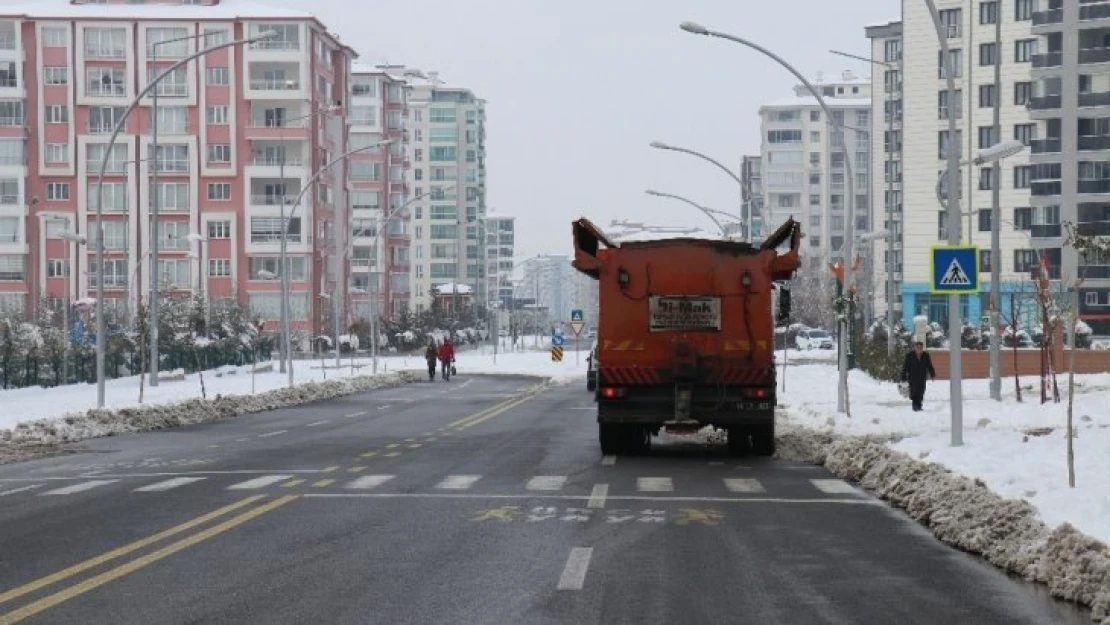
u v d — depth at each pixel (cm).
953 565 1418
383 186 17012
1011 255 11112
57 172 12800
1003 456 2277
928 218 11700
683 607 1181
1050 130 10400
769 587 1284
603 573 1355
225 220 12988
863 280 11888
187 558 1445
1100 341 8594
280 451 2936
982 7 11256
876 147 14988
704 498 2017
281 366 7900
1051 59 10300
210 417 4359
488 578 1324
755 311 2738
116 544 1545
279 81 12962
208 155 12962
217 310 9662
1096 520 1512
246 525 1705
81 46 12800
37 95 12812
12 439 3269
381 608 1170
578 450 2941
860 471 2311
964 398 4428
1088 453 2234
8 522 1741
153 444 3228
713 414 2722
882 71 15000
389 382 7250
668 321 2742
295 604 1188
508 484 2209
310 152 13112
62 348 6462
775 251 2742
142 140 12900
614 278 2755
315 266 13362
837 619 1134
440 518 1778
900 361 5912
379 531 1653
